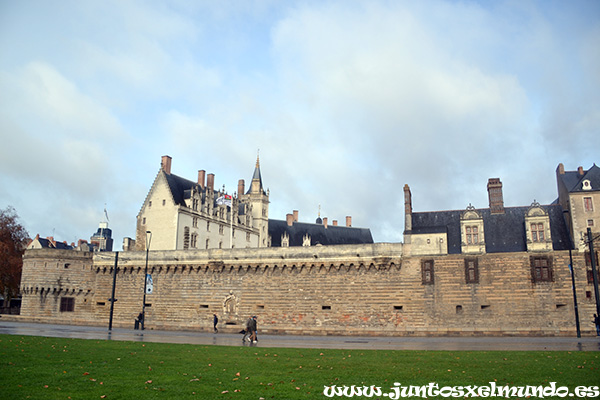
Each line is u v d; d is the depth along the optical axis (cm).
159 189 8119
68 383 1752
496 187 5762
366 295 5628
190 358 2558
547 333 5006
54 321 6694
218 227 8950
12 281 8081
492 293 5234
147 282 5953
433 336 5169
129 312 6656
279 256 6019
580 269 5066
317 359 2589
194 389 1698
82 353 2631
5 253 7688
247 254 6175
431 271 5456
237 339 4334
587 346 3434
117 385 1744
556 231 5422
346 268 5753
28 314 6888
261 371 2122
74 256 7006
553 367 2223
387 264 5588
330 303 5747
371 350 3144
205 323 6206
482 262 5331
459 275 5359
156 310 6481
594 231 5147
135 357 2530
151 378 1897
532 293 5128
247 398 1574
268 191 10931
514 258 5247
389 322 5478
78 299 6938
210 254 6353
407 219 5791
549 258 5162
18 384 1697
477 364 2352
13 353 2498
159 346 3225
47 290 6881
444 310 5331
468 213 5528
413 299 5453
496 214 5681
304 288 5888
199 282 6369
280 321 5884
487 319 5197
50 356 2444
